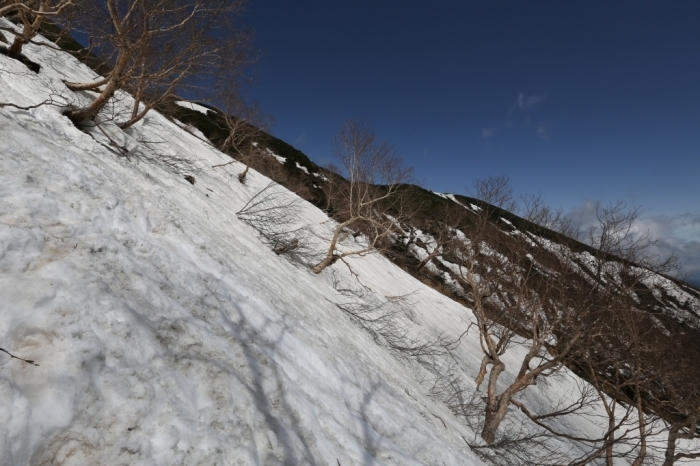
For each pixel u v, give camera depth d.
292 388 3.56
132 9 7.87
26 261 2.53
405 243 30.78
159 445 2.10
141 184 6.16
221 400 2.67
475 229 13.08
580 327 9.09
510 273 11.10
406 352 12.09
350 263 19.44
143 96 13.59
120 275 3.14
